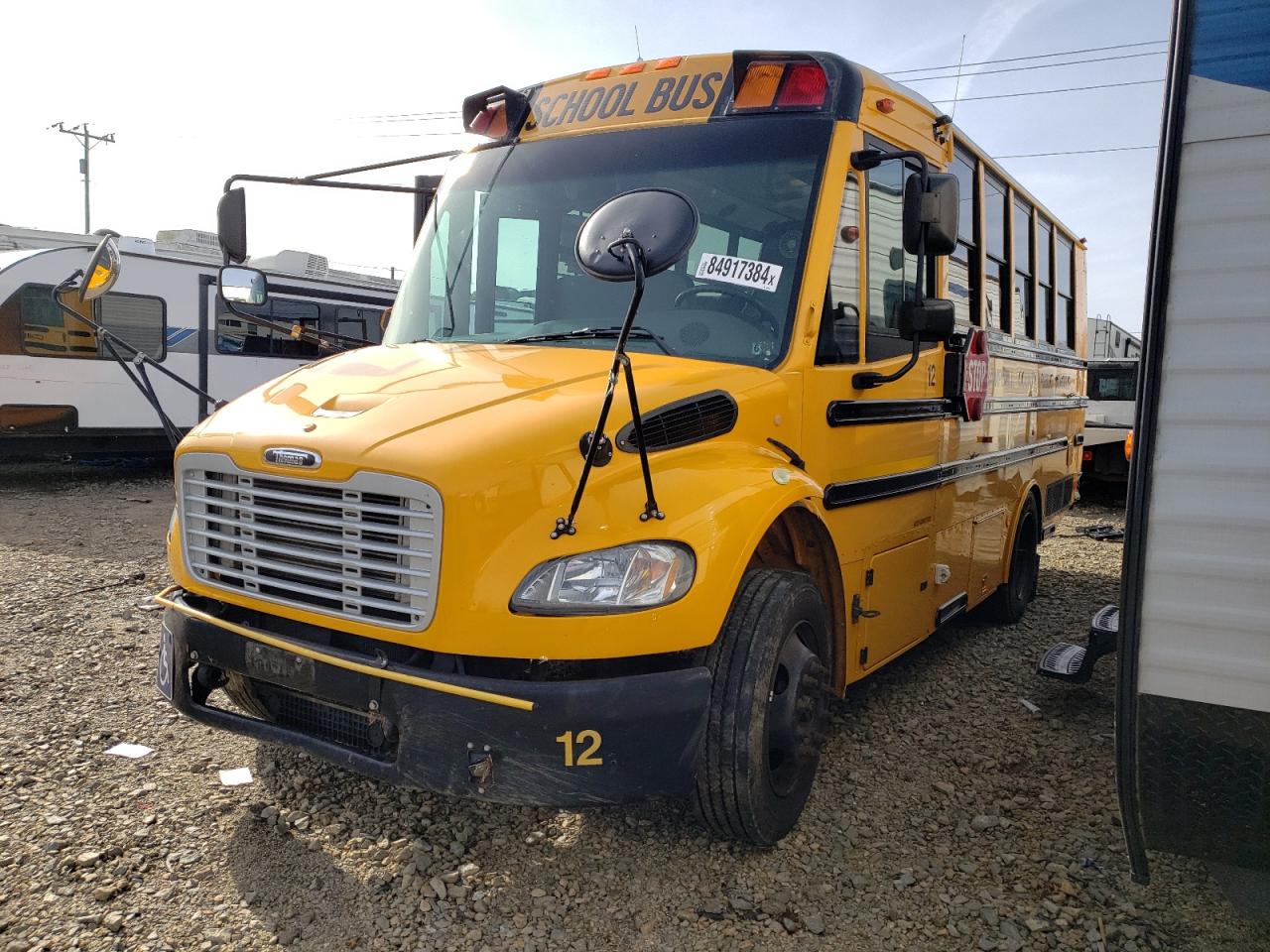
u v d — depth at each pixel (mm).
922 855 3506
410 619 2889
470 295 4340
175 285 14391
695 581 2916
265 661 3145
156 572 7551
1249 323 2236
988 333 5805
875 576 4270
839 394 3922
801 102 4016
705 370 3434
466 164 4648
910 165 4598
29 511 10734
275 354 15805
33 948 2781
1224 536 2291
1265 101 2205
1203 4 2271
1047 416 7395
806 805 3846
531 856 3404
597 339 3838
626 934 2980
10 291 12703
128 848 3336
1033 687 5426
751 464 3322
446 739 2824
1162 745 2439
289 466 3045
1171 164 2297
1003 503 6254
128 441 14133
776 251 3824
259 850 3367
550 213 4227
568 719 2795
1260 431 2240
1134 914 3133
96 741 4195
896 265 4480
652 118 4266
